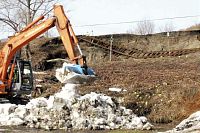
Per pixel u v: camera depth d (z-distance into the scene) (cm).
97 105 2097
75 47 2131
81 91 2836
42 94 2919
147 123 2031
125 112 2169
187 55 4609
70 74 1872
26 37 2297
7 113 2116
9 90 2356
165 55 4900
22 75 2400
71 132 1852
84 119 1991
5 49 2352
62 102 2061
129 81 3119
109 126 1991
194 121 1662
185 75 3250
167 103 2505
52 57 4922
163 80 3055
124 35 5675
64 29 2097
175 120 2383
